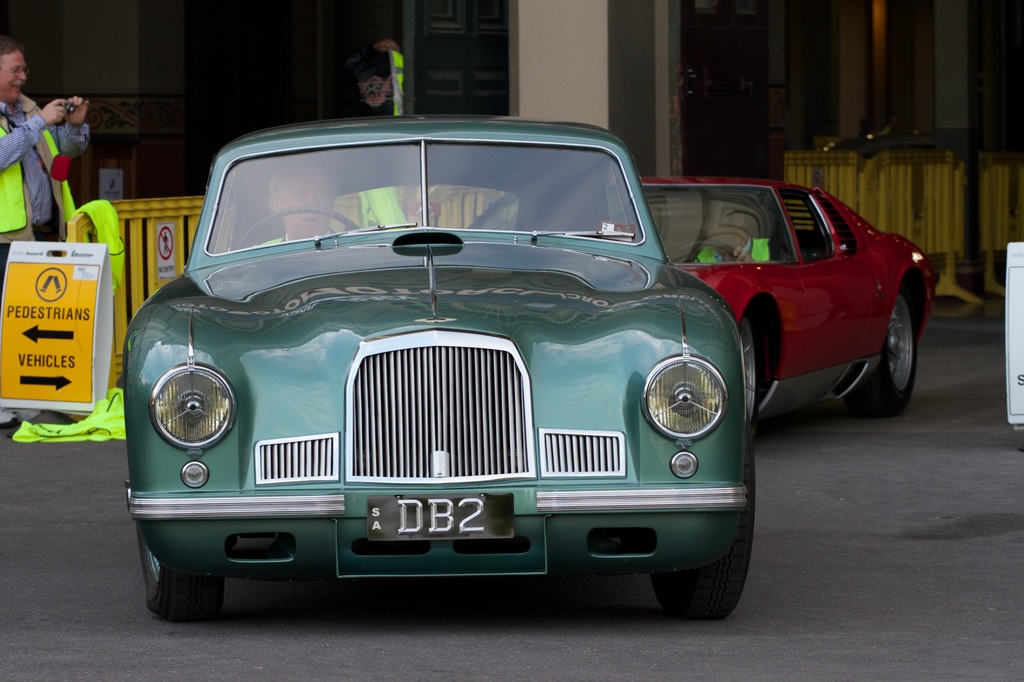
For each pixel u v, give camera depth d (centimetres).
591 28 1614
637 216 788
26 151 1250
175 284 732
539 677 589
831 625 684
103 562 820
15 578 782
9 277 1243
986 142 2628
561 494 618
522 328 638
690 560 635
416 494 615
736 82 1680
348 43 2611
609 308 660
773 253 1146
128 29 2258
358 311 646
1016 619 696
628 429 630
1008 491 1012
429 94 1678
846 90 3950
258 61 2473
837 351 1173
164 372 626
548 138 804
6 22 2234
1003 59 2639
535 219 780
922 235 2280
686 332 643
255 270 738
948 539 875
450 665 608
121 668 604
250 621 691
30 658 621
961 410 1363
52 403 1237
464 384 623
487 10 1695
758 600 735
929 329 1950
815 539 877
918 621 692
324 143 798
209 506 618
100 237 1302
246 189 790
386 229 773
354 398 622
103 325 1242
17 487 1034
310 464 621
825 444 1196
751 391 1061
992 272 2433
